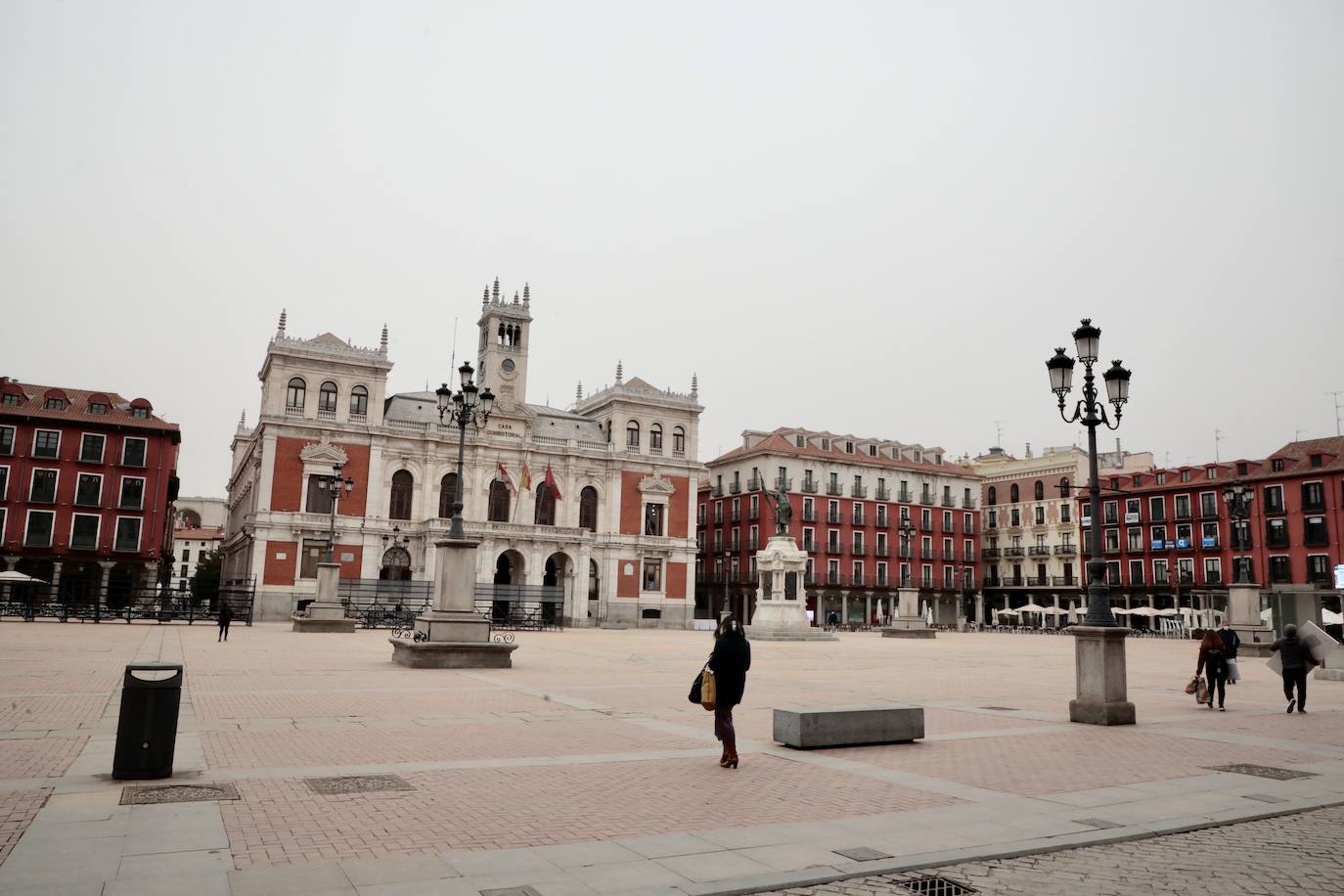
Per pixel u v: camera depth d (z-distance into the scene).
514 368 78.12
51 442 67.62
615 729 14.17
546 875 6.75
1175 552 84.06
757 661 32.03
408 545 69.31
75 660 24.20
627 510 78.94
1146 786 10.38
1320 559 74.00
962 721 15.97
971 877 7.10
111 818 8.08
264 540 64.75
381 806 8.81
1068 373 18.20
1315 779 11.06
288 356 67.56
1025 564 97.12
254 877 6.54
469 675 22.88
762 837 7.96
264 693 17.94
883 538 91.50
